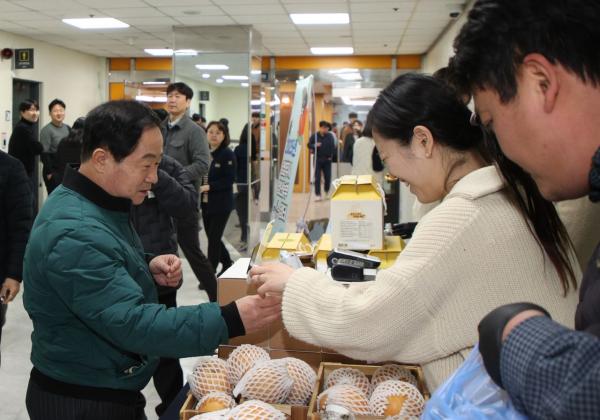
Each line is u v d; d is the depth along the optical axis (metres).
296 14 7.38
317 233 2.52
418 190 1.10
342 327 1.00
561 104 0.61
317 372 1.45
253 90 8.42
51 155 7.63
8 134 8.59
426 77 1.06
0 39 8.44
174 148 4.68
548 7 0.60
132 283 1.25
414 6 6.87
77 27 8.29
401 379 1.30
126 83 10.74
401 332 0.95
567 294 0.91
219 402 1.20
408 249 0.96
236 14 7.37
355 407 1.13
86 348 1.31
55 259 1.21
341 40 9.43
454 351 0.93
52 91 9.83
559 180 0.65
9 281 2.50
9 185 2.50
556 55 0.60
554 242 0.91
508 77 0.63
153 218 3.02
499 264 0.89
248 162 7.46
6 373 3.30
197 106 10.02
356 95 11.99
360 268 1.48
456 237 0.90
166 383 2.45
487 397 0.61
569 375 0.46
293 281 1.10
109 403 1.34
